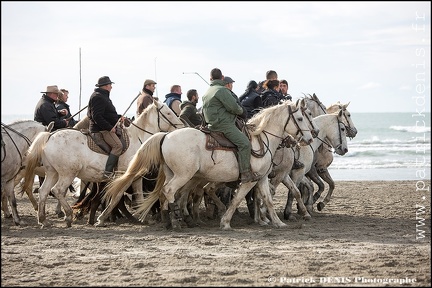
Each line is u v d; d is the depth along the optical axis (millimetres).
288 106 13617
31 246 11461
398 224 14414
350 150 46969
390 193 22359
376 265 9953
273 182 14609
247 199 15234
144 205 13125
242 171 12953
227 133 12883
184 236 12453
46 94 15492
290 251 11070
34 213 16297
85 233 12852
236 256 10656
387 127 80125
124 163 13773
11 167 13352
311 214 15992
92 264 10062
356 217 15703
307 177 16594
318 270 9625
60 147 13195
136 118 14383
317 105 16500
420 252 10969
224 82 13164
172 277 9211
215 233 12906
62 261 10250
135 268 9805
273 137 13539
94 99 13398
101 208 15633
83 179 13586
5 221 14523
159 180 13180
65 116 16656
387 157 43219
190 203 15164
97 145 13453
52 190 13320
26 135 14070
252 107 15305
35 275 9398
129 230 13242
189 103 15141
